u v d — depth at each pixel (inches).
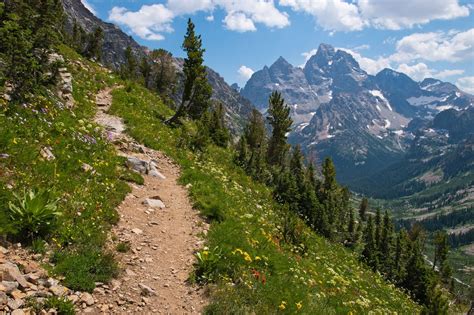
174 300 384.2
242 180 1203.9
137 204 599.2
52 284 326.3
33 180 461.4
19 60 692.1
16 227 364.2
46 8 813.9
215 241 532.7
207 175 871.1
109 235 460.1
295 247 762.8
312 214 1529.3
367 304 675.4
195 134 1279.5
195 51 1330.0
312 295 543.5
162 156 925.8
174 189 738.2
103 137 820.0
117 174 666.2
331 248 1216.2
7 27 683.4
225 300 397.7
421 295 2003.0
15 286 301.6
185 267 454.6
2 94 624.7
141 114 1196.5
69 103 920.9
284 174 1574.8
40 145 565.0
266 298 437.4
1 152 482.9
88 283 349.4
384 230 2974.9
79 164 593.6
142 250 462.9
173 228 558.6
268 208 1027.9
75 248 394.0
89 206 486.3
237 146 1995.6
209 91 1441.9
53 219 402.6
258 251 569.9
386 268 2182.6
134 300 360.5
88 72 1390.3
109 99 1219.2
